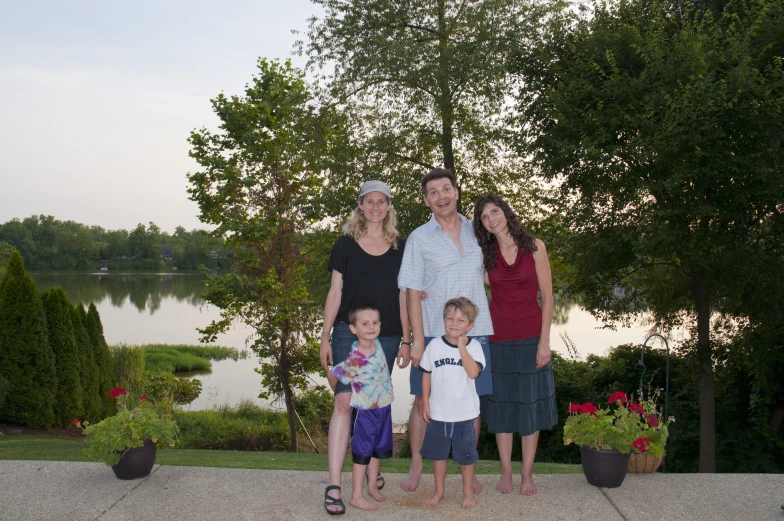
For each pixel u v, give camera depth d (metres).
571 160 11.07
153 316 52.44
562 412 11.66
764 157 8.88
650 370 12.58
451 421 3.25
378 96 15.38
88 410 11.04
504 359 3.57
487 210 3.53
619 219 10.44
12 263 10.05
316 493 3.52
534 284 3.59
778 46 9.65
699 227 9.66
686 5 11.46
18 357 9.84
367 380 3.28
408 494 3.55
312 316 12.84
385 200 3.49
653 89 9.68
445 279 3.52
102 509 3.22
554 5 14.05
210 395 20.44
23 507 3.24
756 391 10.99
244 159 11.82
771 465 10.63
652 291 12.62
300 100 13.55
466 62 13.34
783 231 9.52
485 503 3.38
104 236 147.12
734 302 10.62
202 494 3.47
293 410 12.78
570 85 10.38
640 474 3.90
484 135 15.33
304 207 12.64
